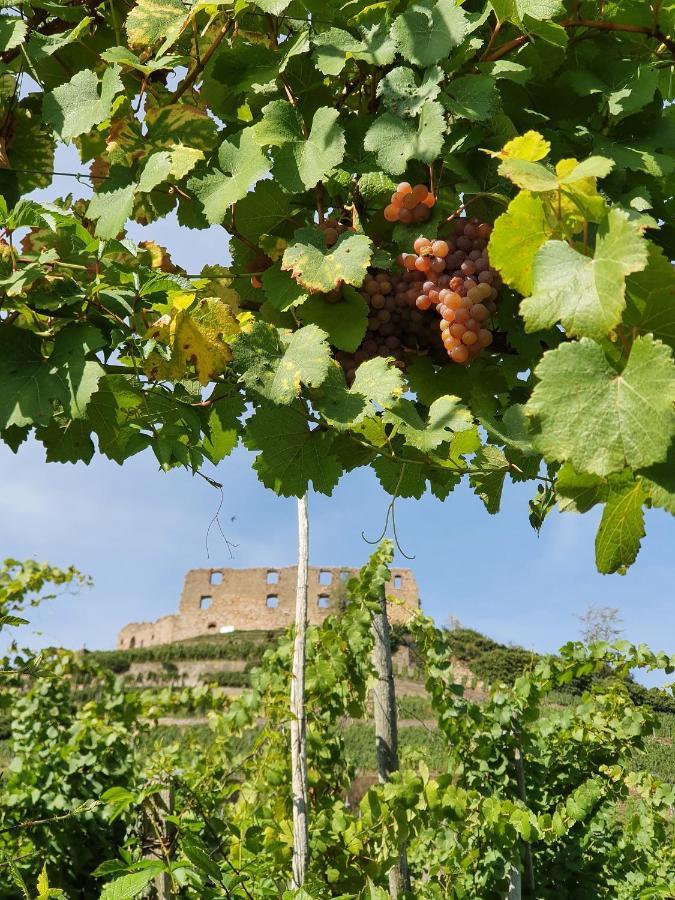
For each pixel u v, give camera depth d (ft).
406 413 5.06
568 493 4.09
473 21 5.29
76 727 13.96
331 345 5.27
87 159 6.82
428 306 5.16
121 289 4.99
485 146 5.17
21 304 4.73
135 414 5.42
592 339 3.51
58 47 6.12
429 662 14.79
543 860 15.69
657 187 5.40
